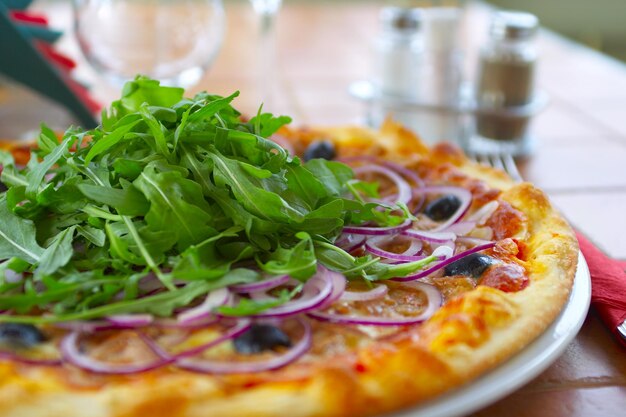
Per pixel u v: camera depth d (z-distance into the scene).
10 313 0.44
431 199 0.56
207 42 0.77
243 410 0.38
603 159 0.73
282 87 0.89
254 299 0.44
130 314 0.42
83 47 0.75
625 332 0.47
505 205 0.53
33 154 0.52
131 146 0.48
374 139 0.64
